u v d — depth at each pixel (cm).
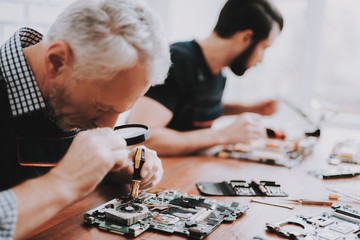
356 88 277
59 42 61
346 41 265
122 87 62
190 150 129
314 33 250
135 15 62
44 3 199
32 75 72
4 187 79
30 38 88
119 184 92
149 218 70
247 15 143
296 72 271
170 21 262
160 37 64
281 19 147
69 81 64
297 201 84
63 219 70
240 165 116
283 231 66
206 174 105
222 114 195
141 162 82
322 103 195
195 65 152
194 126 164
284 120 242
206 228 66
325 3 247
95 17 59
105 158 63
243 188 91
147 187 88
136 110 136
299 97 260
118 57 58
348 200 86
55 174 61
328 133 187
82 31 60
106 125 73
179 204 77
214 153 133
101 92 63
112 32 59
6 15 186
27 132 83
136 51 60
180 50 151
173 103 143
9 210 53
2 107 78
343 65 271
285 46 271
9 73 72
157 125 133
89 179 62
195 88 155
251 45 149
